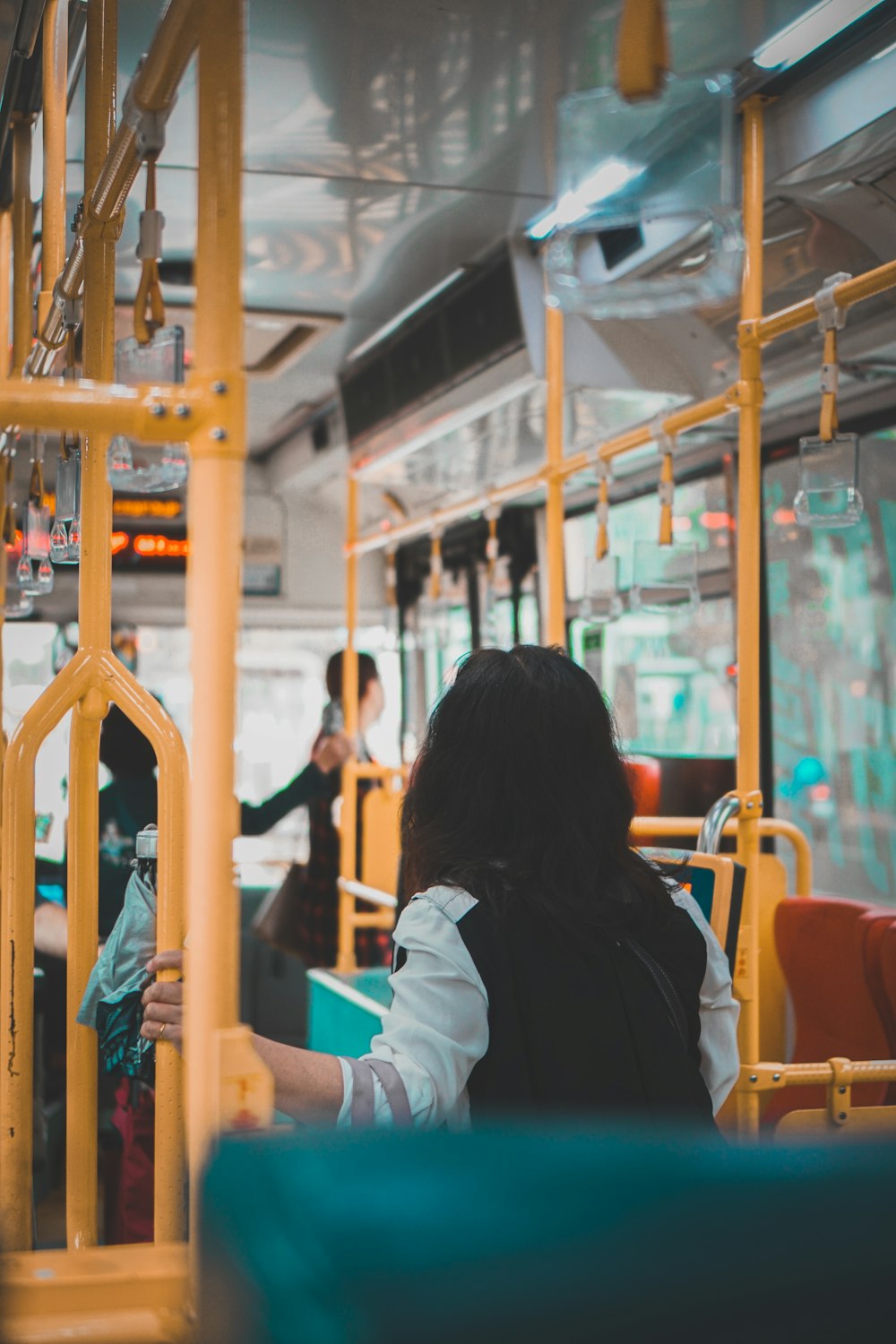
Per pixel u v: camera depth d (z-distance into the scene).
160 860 1.57
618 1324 0.53
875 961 2.70
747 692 2.45
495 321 3.99
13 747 1.63
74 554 2.00
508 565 6.13
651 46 0.94
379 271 4.14
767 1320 0.54
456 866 1.43
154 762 3.49
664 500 2.88
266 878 7.49
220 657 0.98
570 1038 1.33
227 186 1.01
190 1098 0.98
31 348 2.56
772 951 3.22
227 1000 0.96
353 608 5.41
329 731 5.31
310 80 2.70
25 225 2.72
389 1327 0.52
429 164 3.19
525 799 1.43
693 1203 0.56
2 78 2.57
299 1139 0.62
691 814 4.26
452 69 2.64
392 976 1.38
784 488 4.13
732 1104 2.29
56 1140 3.93
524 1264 0.54
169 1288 0.93
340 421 6.45
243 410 1.00
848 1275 0.55
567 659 1.54
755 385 2.49
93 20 1.84
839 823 4.00
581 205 2.06
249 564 7.92
